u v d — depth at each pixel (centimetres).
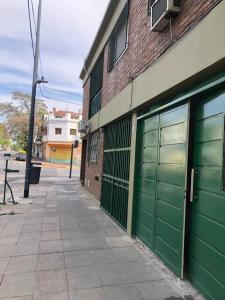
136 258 491
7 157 985
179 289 382
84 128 1343
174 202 430
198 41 358
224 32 306
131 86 633
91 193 1162
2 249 526
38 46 1141
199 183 377
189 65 377
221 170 327
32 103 1140
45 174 2552
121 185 707
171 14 427
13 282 397
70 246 548
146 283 399
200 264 367
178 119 431
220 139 332
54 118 4978
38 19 1136
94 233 640
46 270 438
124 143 707
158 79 481
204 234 360
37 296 360
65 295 364
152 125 538
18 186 1491
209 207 350
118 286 390
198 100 389
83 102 1589
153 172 519
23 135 5241
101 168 966
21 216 795
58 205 979
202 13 356
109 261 477
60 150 4994
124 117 718
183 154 408
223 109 331
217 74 341
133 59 635
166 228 455
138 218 593
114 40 851
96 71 1179
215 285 332
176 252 418
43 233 632
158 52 493
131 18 674
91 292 373
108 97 891
